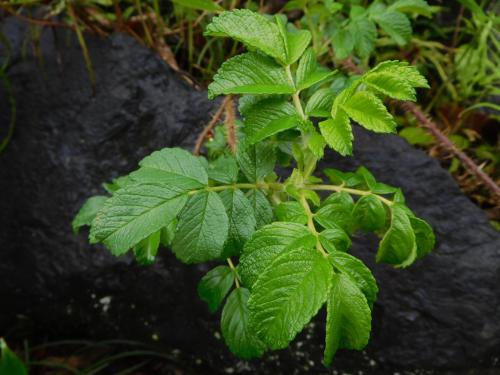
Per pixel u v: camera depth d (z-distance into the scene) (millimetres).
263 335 141
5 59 400
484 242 348
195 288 373
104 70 388
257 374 385
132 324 401
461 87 427
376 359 360
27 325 436
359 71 364
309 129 188
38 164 397
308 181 222
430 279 350
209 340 386
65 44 395
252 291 142
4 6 380
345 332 148
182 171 196
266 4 426
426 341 352
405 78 163
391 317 354
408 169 359
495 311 343
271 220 209
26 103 400
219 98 371
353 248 353
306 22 322
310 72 195
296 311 139
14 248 406
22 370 147
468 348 348
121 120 383
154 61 385
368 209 224
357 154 361
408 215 224
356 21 304
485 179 346
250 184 210
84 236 387
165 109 376
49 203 394
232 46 414
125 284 386
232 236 199
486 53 421
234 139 253
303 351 368
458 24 439
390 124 166
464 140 406
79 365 431
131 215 181
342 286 146
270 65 193
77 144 389
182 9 402
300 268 145
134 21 403
